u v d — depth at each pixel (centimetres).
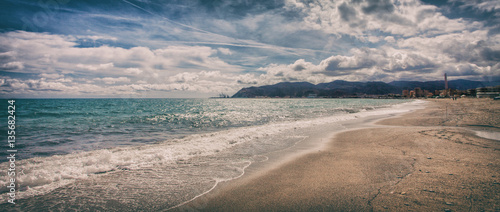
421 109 2895
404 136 848
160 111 3559
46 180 423
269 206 324
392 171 450
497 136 807
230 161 573
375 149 670
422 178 398
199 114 2900
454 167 451
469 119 1410
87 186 406
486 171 419
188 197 359
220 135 980
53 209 320
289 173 470
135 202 343
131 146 798
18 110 3262
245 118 2198
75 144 876
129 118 2269
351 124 1391
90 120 2025
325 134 1017
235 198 353
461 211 279
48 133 1202
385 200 323
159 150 677
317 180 421
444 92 10594
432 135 841
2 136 1092
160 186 406
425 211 284
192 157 614
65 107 4369
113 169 502
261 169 503
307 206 319
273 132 1073
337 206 314
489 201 301
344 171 469
